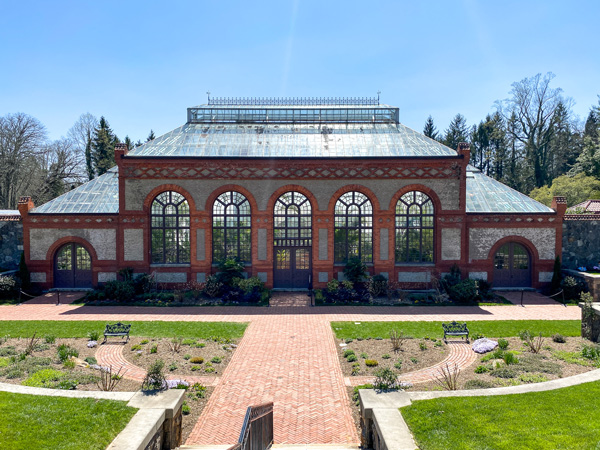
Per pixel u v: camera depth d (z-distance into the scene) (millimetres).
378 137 29938
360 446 10008
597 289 24812
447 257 27406
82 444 8234
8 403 9852
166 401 10023
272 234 27562
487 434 8594
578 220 28125
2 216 28688
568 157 63500
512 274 28188
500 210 28000
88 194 29078
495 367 14133
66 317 21766
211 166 27234
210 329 19469
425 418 9328
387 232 27422
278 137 29891
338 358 15844
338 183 27406
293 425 11062
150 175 27156
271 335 18719
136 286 26203
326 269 27500
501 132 56125
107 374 13367
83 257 28266
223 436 10500
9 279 25922
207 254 27422
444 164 27156
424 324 20250
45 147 52500
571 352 15211
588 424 8891
